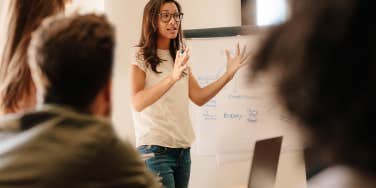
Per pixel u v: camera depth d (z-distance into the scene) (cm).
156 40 268
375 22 38
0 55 166
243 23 329
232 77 291
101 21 111
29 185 85
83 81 101
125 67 345
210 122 314
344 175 41
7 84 162
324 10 39
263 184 141
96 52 103
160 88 251
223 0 339
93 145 91
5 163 88
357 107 38
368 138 38
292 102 42
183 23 346
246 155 307
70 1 185
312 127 41
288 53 42
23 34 162
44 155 88
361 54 38
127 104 347
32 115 97
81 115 97
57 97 102
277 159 140
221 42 308
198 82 313
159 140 263
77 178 87
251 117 301
